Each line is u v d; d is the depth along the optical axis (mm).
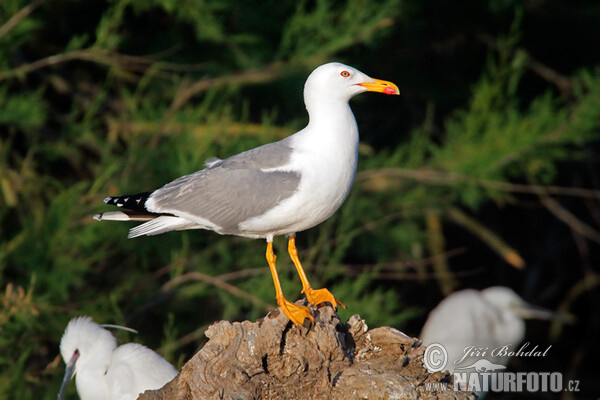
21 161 11969
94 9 12289
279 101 12797
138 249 11305
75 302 11047
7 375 9938
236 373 5566
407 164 12648
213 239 11953
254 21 12273
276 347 5648
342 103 6473
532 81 14883
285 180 6230
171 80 12430
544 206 16078
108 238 11094
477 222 15000
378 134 14711
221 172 6539
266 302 11125
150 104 12250
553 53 15000
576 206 16375
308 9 13156
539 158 12656
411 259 13570
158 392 5793
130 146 11602
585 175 16188
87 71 12625
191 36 12445
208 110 12461
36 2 11219
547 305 16625
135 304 11477
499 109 13180
